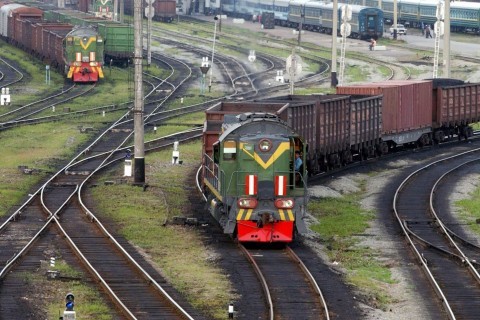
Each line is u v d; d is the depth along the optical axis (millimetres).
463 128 151250
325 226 88750
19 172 113312
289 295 64625
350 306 62438
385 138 130750
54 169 116688
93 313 59688
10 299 61969
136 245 78625
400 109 133375
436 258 76375
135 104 105250
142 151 105500
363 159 126750
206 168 92062
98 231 83250
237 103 103688
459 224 90250
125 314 59438
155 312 60188
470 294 65938
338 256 77062
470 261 73500
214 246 79250
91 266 69875
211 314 60375
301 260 74188
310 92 191875
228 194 79250
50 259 72250
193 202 98188
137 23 104500
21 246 76938
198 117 163875
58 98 182750
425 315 61344
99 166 116688
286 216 78438
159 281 67500
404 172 119688
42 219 87812
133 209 92875
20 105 172000
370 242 82250
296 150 81688
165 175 113750
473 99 151375
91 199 98000
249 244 79875
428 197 102875
